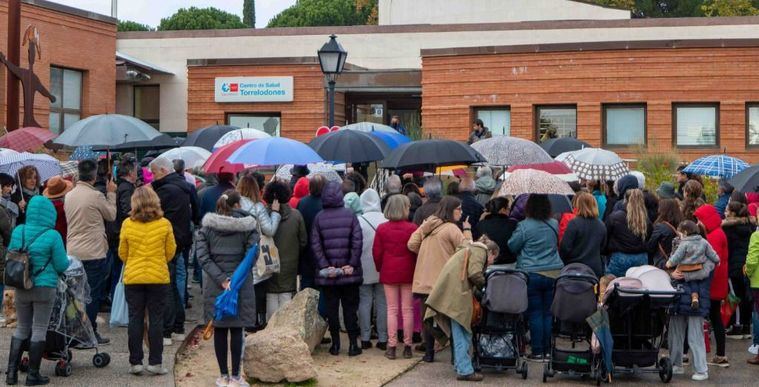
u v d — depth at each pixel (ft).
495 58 86.89
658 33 102.73
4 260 39.09
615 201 45.75
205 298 32.78
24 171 42.11
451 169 54.13
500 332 36.19
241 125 96.89
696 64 82.33
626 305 34.53
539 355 38.63
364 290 40.47
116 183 45.42
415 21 128.88
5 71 81.15
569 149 56.85
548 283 37.81
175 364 36.45
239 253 32.53
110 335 40.91
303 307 38.14
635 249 38.52
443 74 88.89
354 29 111.45
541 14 120.06
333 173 49.49
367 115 100.83
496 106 87.56
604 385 35.32
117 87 109.91
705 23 101.30
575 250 37.73
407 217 38.86
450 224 37.65
